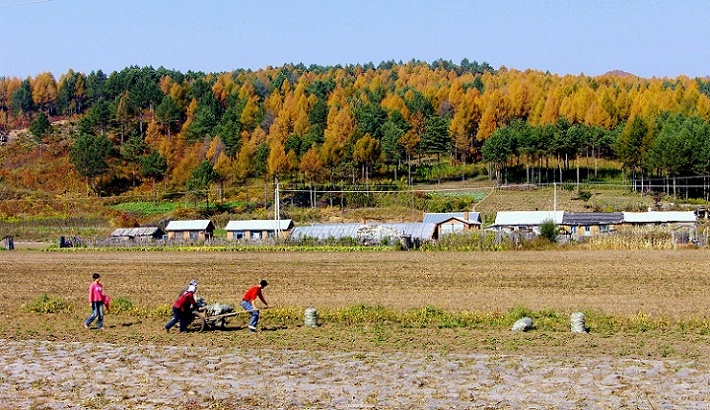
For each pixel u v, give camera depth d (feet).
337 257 229.25
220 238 358.43
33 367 84.23
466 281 158.92
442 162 609.42
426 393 71.41
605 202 425.69
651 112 607.37
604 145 528.63
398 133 571.28
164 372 81.05
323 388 73.77
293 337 98.99
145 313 120.26
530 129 531.50
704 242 247.29
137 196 528.22
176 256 247.91
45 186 568.41
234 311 111.45
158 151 597.93
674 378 75.31
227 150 607.78
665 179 449.06
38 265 218.18
